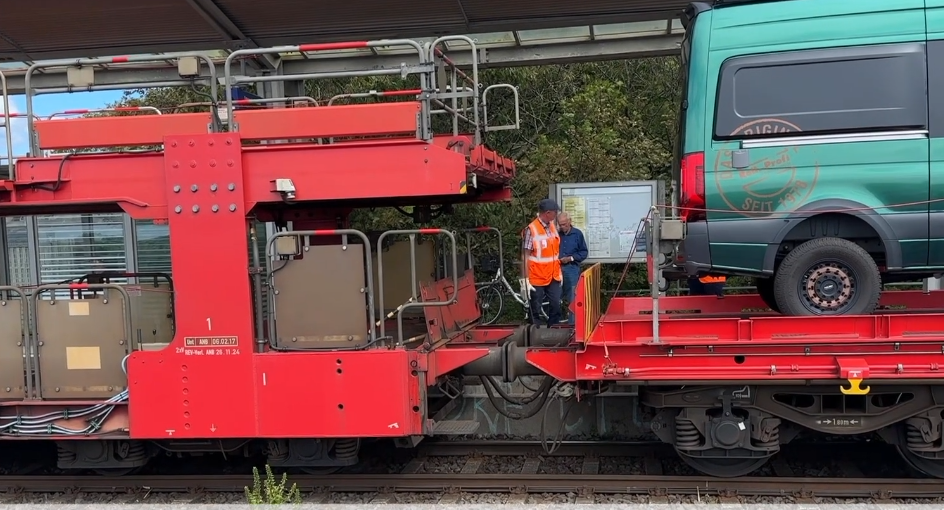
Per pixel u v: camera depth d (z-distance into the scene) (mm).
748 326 4555
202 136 4574
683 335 4641
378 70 4594
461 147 4934
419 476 5125
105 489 5203
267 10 7438
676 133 5254
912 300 5820
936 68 4500
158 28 7816
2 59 8633
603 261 8523
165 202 4656
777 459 5500
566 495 4875
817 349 4375
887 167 4539
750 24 4727
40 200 4699
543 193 10031
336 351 4582
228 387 4609
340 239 6047
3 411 4941
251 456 5980
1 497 5191
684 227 4719
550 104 12180
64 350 4883
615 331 4699
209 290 4605
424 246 6406
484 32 8031
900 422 4738
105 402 4773
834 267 4633
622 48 8523
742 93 4719
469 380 6363
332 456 5043
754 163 4688
